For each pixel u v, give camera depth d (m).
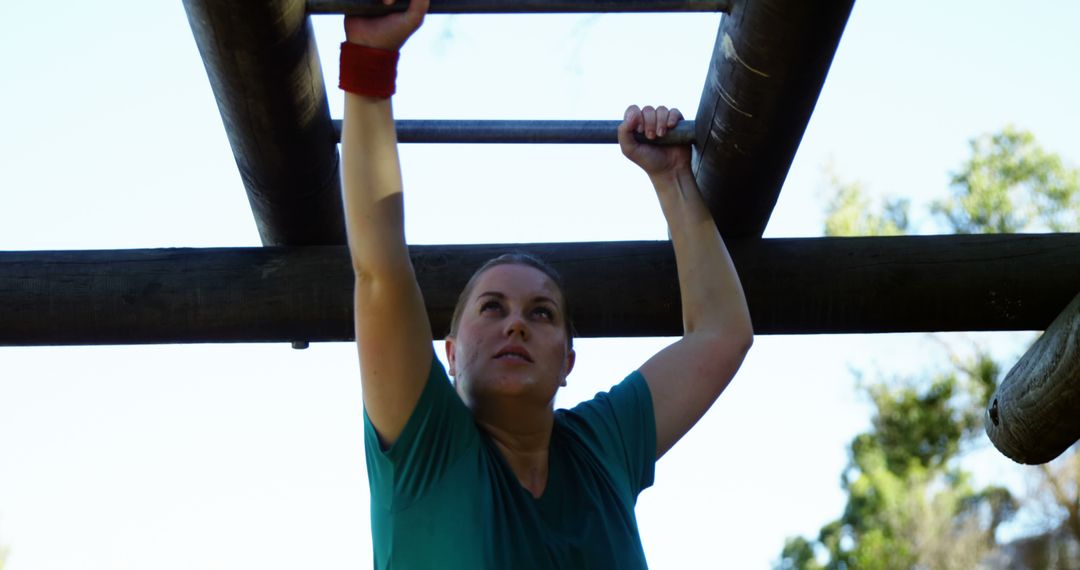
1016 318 3.51
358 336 2.39
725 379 2.91
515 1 2.83
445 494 2.32
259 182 3.27
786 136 3.08
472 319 2.54
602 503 2.46
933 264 3.49
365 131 2.47
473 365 2.50
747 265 3.46
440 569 2.26
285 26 2.79
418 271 3.45
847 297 3.47
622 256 3.48
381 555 2.35
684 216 3.13
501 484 2.37
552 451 2.51
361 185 2.43
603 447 2.60
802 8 2.76
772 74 2.90
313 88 3.03
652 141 3.18
